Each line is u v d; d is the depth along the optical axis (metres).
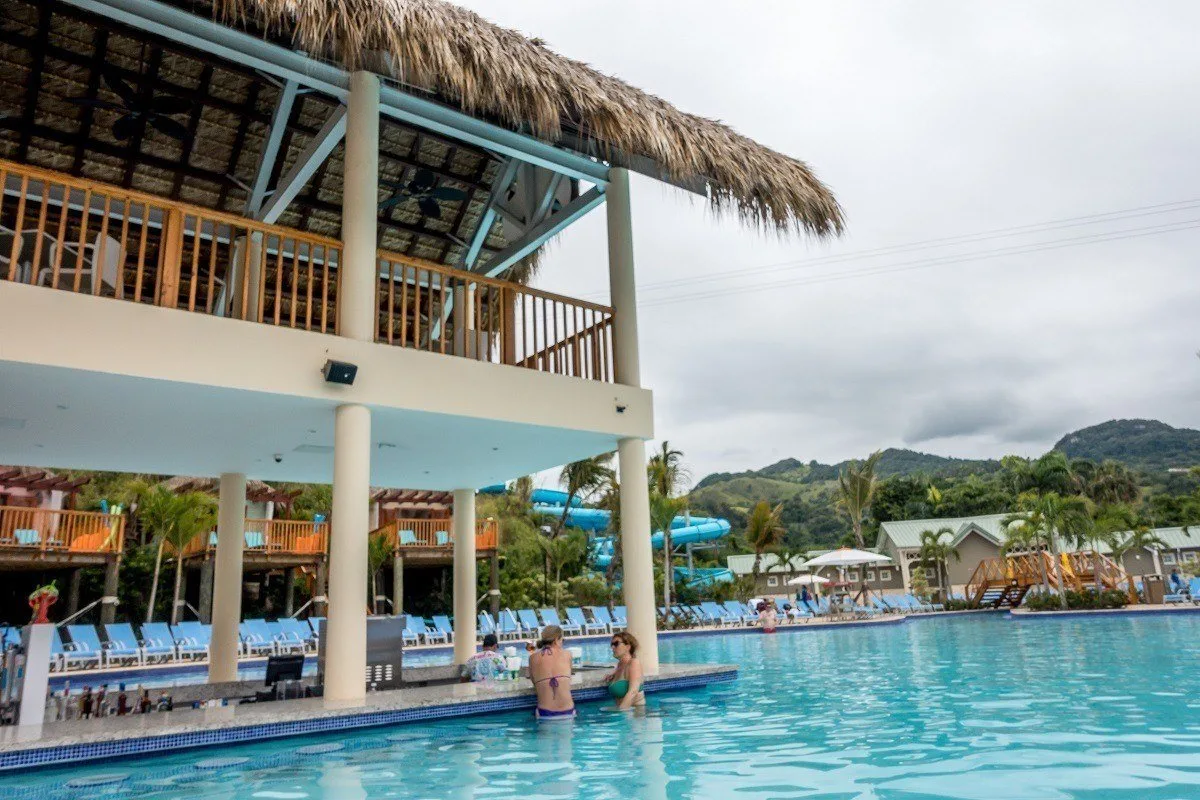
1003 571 27.56
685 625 23.05
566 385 8.09
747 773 4.23
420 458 9.48
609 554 31.45
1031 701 6.68
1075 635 14.76
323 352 6.57
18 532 15.43
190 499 19.05
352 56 6.39
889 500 58.56
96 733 5.12
